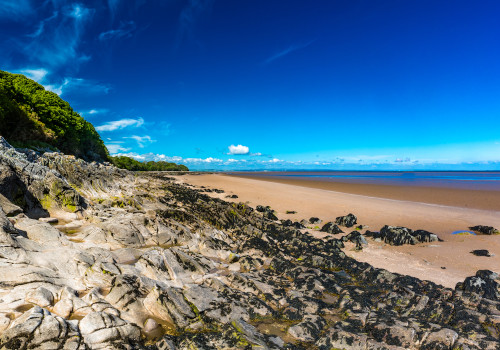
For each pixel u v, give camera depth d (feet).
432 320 27.81
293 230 64.69
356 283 38.70
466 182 230.89
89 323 19.38
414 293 32.78
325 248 53.26
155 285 25.55
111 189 76.69
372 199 118.52
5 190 39.17
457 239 61.82
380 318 26.76
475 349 22.68
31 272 24.30
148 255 33.32
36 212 43.42
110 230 40.93
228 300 28.53
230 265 41.73
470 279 35.14
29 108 168.25
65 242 33.35
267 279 36.47
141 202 67.87
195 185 162.61
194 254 41.96
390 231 60.70
